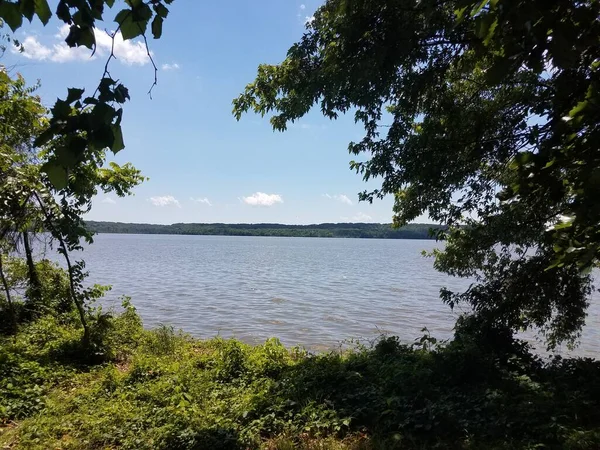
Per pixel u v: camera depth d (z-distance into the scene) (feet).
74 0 5.63
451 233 30.86
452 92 25.25
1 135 27.09
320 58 23.54
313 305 76.28
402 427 17.57
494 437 16.98
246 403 20.52
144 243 513.45
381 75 19.84
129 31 6.26
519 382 22.99
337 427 17.65
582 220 7.36
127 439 17.75
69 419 19.89
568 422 18.01
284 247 452.76
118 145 5.83
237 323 59.47
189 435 17.21
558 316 30.53
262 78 26.53
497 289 30.12
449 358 24.56
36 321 36.27
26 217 30.22
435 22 17.83
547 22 6.22
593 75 9.19
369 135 25.17
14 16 5.78
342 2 18.33
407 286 109.50
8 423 19.56
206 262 199.31
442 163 24.47
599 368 25.04
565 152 8.32
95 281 109.81
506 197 9.70
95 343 31.68
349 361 28.09
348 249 422.82
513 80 21.38
